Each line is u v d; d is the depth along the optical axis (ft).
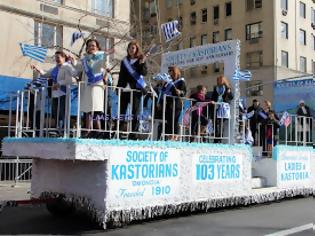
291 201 36.60
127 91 25.50
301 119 40.78
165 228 24.54
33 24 69.41
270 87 140.26
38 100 26.21
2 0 65.57
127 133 24.76
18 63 66.69
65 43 72.95
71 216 26.25
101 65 23.97
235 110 33.06
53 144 23.03
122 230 23.73
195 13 162.81
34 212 28.96
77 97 24.36
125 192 23.38
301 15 154.92
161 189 25.27
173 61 38.75
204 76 153.69
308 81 52.44
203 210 29.32
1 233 22.95
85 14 75.31
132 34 85.66
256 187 34.55
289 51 147.74
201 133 30.76
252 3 147.64
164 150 25.55
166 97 28.02
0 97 54.80
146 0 158.20
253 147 37.76
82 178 23.93
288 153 36.52
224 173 29.81
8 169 51.16
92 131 23.70
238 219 27.71
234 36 152.05
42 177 26.61
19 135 26.45
